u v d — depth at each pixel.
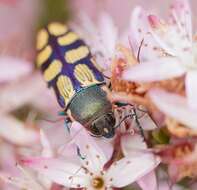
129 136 0.08
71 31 0.09
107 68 0.08
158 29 0.08
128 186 0.08
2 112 0.11
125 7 0.12
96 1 0.12
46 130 0.09
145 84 0.08
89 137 0.08
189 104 0.07
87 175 0.08
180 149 0.07
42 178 0.09
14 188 0.10
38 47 0.09
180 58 0.08
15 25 0.12
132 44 0.08
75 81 0.08
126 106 0.08
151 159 0.08
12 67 0.11
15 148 0.10
